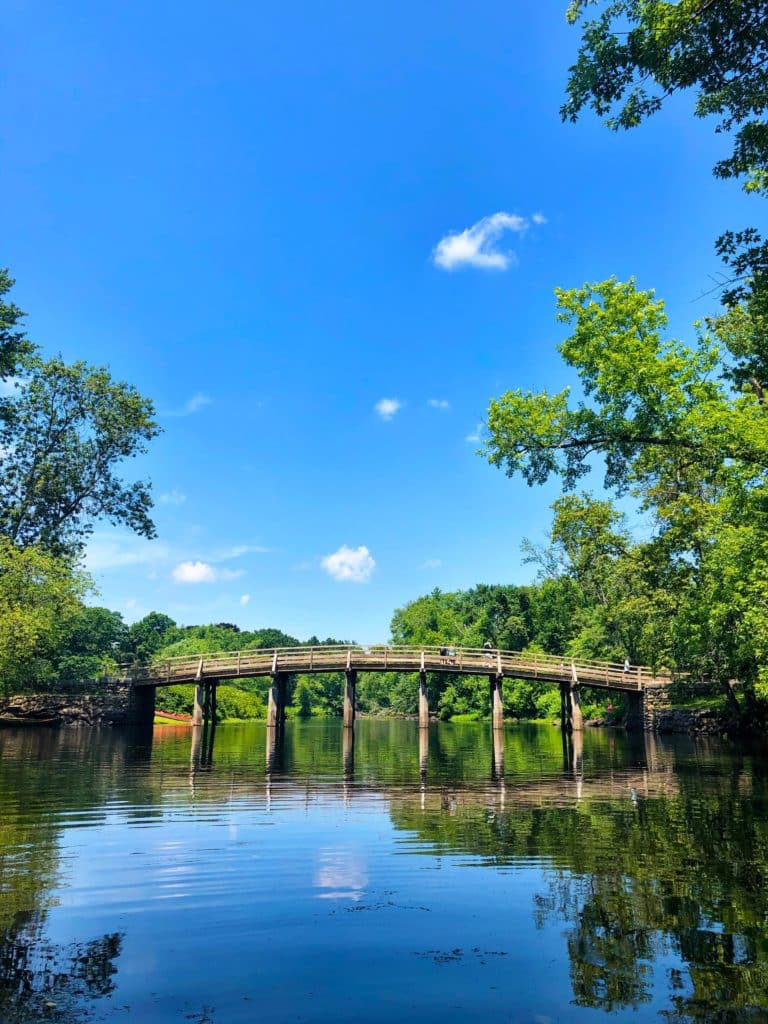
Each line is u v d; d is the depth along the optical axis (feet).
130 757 67.05
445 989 15.35
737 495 53.93
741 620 71.10
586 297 52.80
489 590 273.95
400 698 279.49
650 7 30.71
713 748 82.33
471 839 30.42
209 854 27.30
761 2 28.32
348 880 23.77
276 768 60.49
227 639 353.72
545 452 53.21
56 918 19.85
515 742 101.40
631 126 33.96
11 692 109.91
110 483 125.49
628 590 133.80
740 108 32.50
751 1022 13.80
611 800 42.06
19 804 39.01
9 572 99.14
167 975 16.03
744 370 48.96
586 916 20.16
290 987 15.42
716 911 20.54
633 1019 13.99
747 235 35.91
